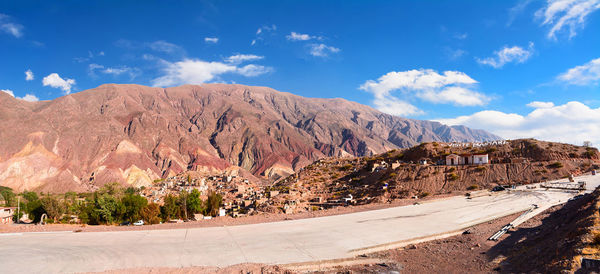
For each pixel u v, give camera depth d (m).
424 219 34.47
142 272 17.78
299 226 31.06
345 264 20.64
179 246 23.39
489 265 19.44
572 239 17.23
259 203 87.31
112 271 17.84
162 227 30.62
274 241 25.05
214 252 21.89
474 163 81.31
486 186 66.81
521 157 86.19
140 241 24.75
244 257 20.84
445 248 24.27
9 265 18.83
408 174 80.06
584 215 21.89
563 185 59.38
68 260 19.83
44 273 17.61
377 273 19.12
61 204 67.88
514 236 26.34
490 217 35.34
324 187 98.38
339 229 29.55
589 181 61.84
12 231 27.95
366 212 39.59
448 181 72.88
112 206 57.62
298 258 20.78
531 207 40.16
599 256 14.22
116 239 25.36
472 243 25.17
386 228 29.97
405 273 19.22
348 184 93.69
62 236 26.27
